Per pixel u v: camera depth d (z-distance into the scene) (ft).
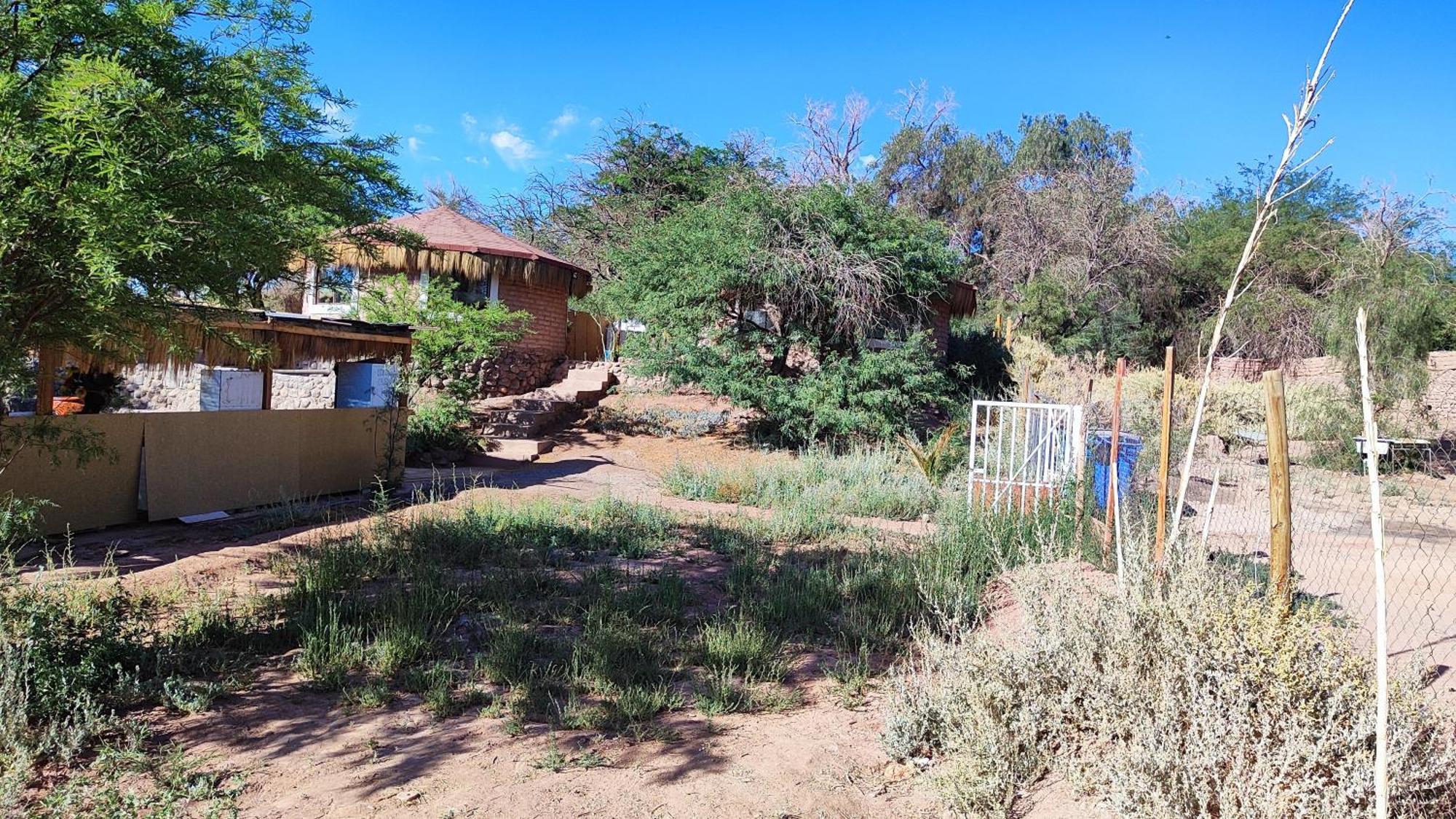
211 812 10.96
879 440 57.98
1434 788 9.45
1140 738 10.41
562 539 29.40
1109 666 11.71
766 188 63.21
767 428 62.64
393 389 47.93
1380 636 8.30
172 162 16.55
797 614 21.20
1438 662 14.75
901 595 22.16
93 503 30.27
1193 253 120.67
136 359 29.40
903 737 13.17
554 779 12.46
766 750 13.60
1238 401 69.62
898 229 62.13
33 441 24.50
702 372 59.88
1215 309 112.16
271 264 20.56
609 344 94.79
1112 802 10.36
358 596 20.76
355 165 28.02
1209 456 53.62
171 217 15.92
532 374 73.31
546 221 123.65
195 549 27.89
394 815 11.35
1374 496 8.42
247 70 18.40
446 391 59.62
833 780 12.49
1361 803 9.25
